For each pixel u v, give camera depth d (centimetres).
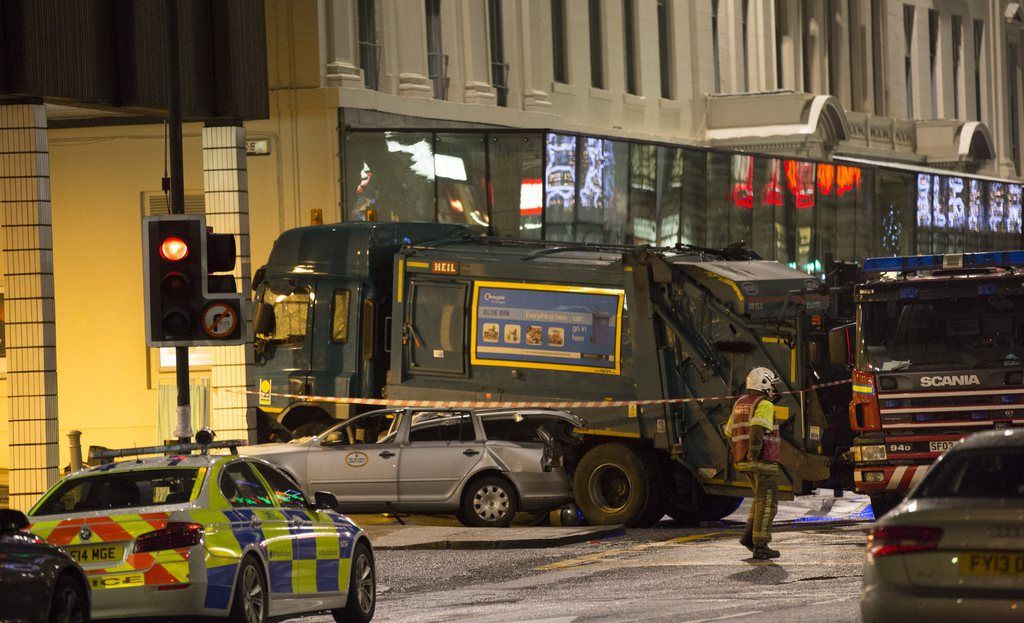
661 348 7000
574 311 7206
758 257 7788
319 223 8756
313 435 7794
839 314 8231
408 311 7600
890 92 17325
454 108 10700
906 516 2917
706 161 11450
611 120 12700
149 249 5344
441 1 10962
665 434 6950
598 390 7131
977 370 6128
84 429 9925
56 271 9956
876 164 13450
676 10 13650
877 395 6219
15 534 3434
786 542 6022
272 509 4197
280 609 4112
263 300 8012
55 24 6706
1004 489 2917
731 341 6894
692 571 5184
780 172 12238
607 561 5622
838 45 16450
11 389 6656
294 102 9675
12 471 6644
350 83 9819
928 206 14175
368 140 9700
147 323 5353
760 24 14838
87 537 3812
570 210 10000
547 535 6306
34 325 6644
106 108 7169
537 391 7281
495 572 5450
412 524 7550
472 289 7456
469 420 7000
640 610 4212
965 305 6175
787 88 15475
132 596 3775
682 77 13688
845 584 4619
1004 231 15888
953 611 2838
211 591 3825
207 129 7925
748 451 5447
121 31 7112
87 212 9919
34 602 3359
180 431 5550
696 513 7312
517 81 11625
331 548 4366
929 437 6162
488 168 9856
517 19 11662
